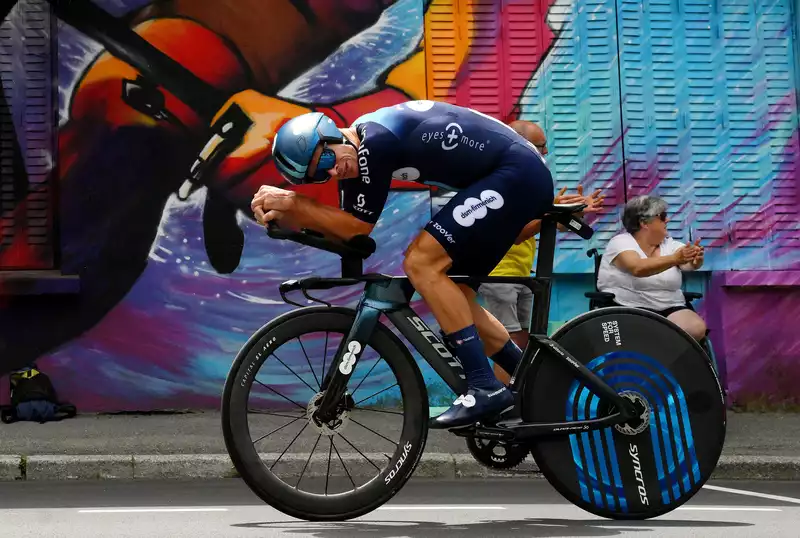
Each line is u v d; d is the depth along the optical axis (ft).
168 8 34.63
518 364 18.66
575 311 35.65
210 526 18.43
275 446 26.43
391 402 29.86
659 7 36.29
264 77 34.88
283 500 17.85
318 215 17.66
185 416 33.91
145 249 34.45
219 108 34.73
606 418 18.48
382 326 18.13
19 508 21.39
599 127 36.01
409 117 17.84
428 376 32.42
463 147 17.92
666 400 18.75
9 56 34.71
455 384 17.99
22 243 34.63
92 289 34.30
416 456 18.08
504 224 18.01
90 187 34.37
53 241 34.76
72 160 34.35
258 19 34.86
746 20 36.52
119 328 34.35
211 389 34.55
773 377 35.83
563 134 35.94
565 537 17.07
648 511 18.70
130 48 34.53
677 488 18.75
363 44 35.24
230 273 34.65
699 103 36.29
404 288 18.25
